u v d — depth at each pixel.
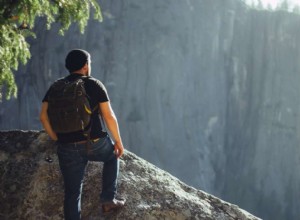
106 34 122.38
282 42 137.88
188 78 127.69
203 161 125.19
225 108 133.00
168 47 126.12
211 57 131.38
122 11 125.19
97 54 121.19
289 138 132.88
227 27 134.75
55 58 116.12
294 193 127.56
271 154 131.38
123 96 122.88
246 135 133.25
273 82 136.25
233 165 130.12
